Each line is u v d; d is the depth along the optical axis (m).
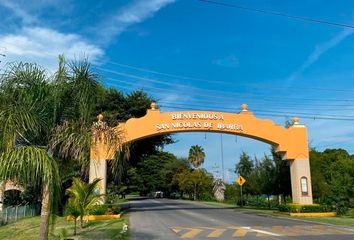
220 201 58.44
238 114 30.66
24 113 9.60
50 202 9.52
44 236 9.63
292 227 19.39
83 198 16.66
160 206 42.00
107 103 37.94
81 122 10.78
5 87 9.91
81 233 16.55
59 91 10.68
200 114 29.98
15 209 24.47
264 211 32.38
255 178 36.78
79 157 10.54
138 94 39.97
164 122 29.55
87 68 10.95
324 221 22.95
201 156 83.94
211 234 16.34
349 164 33.44
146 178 85.94
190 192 74.69
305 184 30.44
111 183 37.16
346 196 28.84
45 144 10.46
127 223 21.28
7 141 9.19
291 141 31.03
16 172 8.70
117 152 11.55
